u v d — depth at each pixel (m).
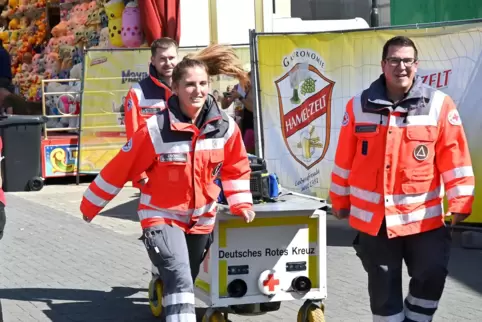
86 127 13.88
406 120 5.02
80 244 9.41
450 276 7.81
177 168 5.13
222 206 5.72
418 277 5.09
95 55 13.75
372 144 5.08
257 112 9.89
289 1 15.41
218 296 5.74
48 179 14.39
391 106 5.04
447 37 8.96
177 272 5.01
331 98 9.73
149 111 6.52
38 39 18.16
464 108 8.94
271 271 5.82
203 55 6.25
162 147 5.12
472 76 8.88
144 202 5.27
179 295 4.98
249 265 5.79
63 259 8.70
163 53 6.48
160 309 6.52
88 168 13.96
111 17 14.52
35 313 6.78
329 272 8.02
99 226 10.45
